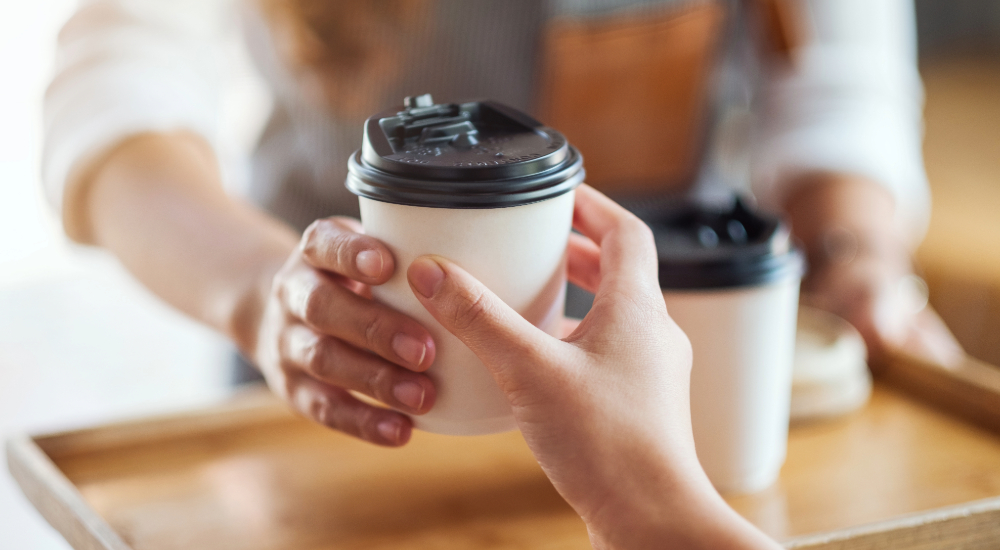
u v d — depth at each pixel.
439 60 1.16
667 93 1.23
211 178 0.96
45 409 2.43
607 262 0.73
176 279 0.90
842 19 1.40
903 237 1.28
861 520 0.82
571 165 0.71
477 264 0.70
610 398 0.67
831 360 0.95
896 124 1.37
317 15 1.10
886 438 0.92
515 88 1.19
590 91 1.18
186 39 1.12
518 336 0.68
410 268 0.69
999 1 2.29
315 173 1.24
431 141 0.71
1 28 3.50
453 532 0.82
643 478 0.66
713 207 0.88
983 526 0.81
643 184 1.28
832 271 1.13
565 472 0.67
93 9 1.08
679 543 0.65
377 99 1.17
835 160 1.27
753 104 1.47
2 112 3.58
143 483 0.88
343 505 0.85
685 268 0.80
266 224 0.92
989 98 2.30
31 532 1.73
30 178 3.64
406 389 0.73
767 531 0.81
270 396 0.96
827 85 1.36
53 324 3.06
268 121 1.28
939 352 1.06
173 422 0.93
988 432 0.93
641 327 0.69
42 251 3.66
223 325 0.87
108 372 2.68
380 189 0.69
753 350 0.82
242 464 0.90
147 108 0.98
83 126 0.97
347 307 0.73
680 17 1.17
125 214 0.94
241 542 0.81
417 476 0.88
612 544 0.67
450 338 0.72
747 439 0.84
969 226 2.31
